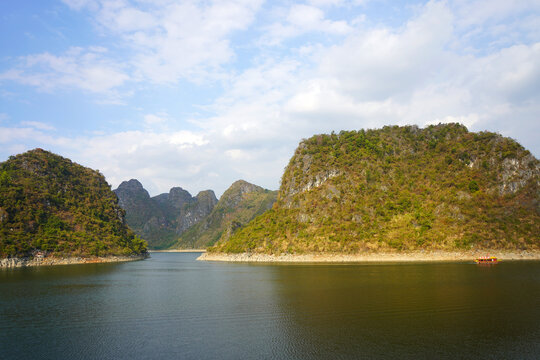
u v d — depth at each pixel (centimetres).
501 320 3828
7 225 13038
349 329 3628
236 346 3216
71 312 4588
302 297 5269
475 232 11369
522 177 12950
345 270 8612
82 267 12031
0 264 11731
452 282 6262
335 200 13650
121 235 18550
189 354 3052
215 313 4434
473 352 2964
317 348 3119
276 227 14150
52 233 14175
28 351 3156
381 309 4388
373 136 16625
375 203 13312
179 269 11088
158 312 4541
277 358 2923
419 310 4291
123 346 3262
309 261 11812
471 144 14575
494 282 6200
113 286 6944
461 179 13438
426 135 16638
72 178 18725
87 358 2988
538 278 6644
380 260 11119
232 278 7988
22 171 16388
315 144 16900
